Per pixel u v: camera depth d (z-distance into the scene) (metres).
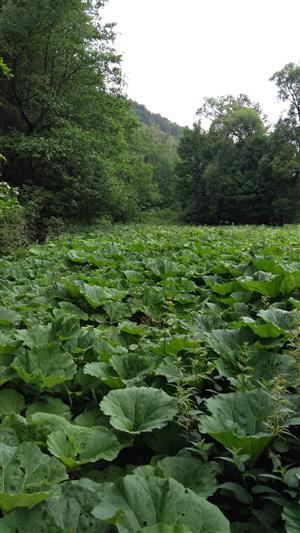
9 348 3.48
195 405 2.74
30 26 19.52
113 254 8.59
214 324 4.28
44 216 20.95
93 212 22.72
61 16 19.86
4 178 21.52
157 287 5.96
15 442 2.37
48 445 2.26
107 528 1.82
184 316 4.63
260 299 5.14
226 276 6.73
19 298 5.69
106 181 21.77
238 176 43.81
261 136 45.03
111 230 18.12
